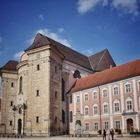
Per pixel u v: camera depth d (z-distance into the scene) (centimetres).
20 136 5934
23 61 7294
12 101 7788
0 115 7631
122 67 6362
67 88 7412
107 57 9312
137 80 5522
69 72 7625
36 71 6850
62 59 7450
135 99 5481
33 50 7025
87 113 6538
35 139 4762
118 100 5838
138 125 5303
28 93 6844
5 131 7375
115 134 5234
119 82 5909
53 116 6456
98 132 5656
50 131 6178
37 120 6444
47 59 6681
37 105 6562
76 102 6938
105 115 6059
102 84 6300
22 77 7325
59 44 8175
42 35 7544
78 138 4797
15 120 6994
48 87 6462
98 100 6306
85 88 6744
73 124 6775
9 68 8044
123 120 5622
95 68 8812
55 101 6688
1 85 7800
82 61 8719
